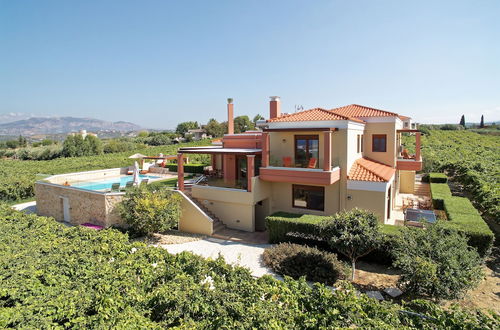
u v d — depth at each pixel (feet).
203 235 65.87
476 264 36.06
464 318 26.18
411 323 26.48
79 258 36.09
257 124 80.12
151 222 61.62
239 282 32.96
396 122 75.97
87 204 74.59
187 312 28.12
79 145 242.58
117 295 28.99
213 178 73.31
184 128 496.64
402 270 36.42
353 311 27.43
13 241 42.32
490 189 68.80
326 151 59.47
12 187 109.19
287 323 26.17
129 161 148.36
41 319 23.93
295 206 70.23
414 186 99.04
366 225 40.91
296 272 44.70
